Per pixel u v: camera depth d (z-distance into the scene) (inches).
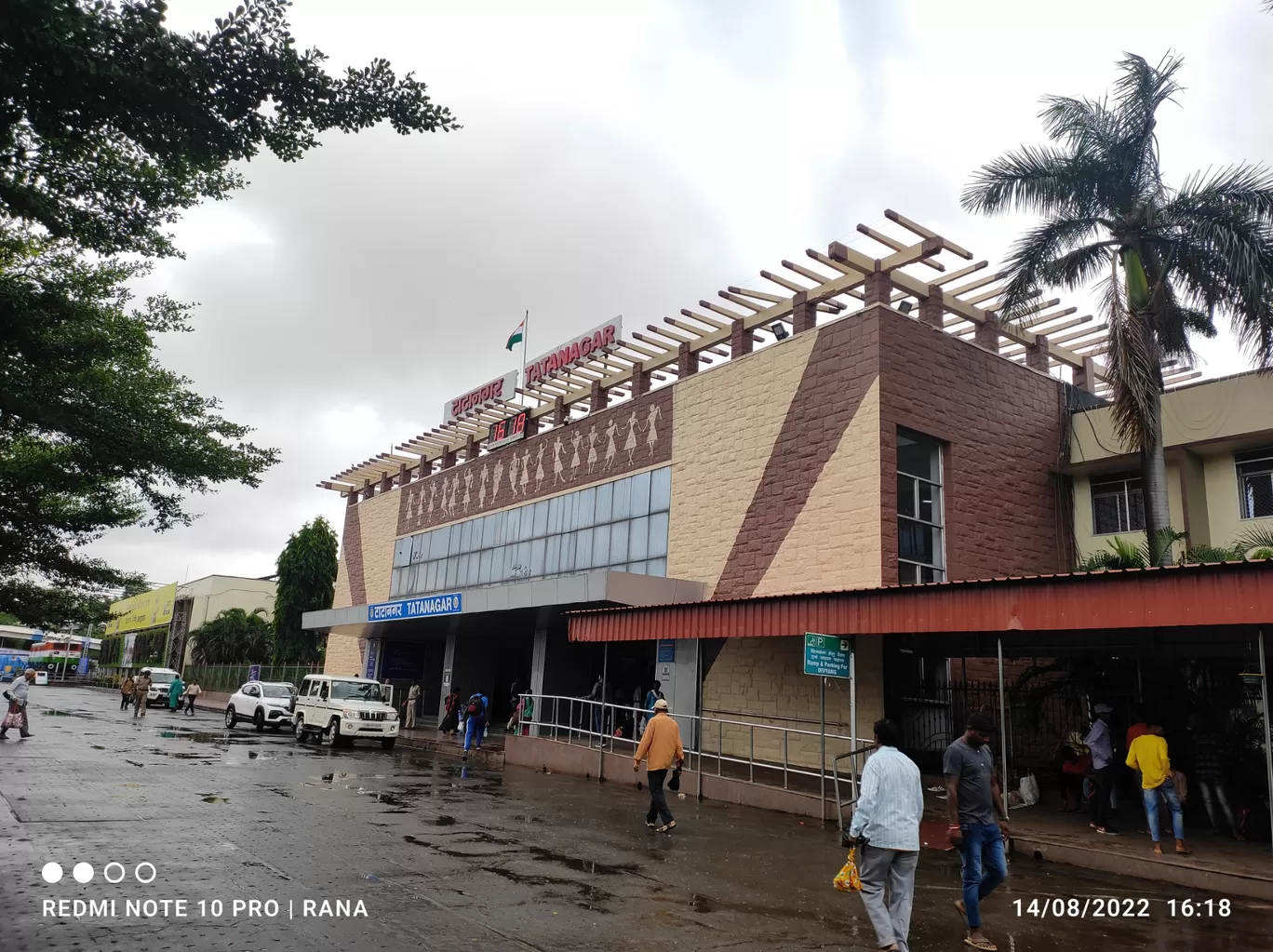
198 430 474.9
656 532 898.7
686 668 804.0
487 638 1295.5
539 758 765.9
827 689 684.7
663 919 279.7
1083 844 422.3
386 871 322.3
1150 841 431.8
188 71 231.3
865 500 692.7
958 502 744.3
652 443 933.8
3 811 403.9
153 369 506.0
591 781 681.6
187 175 298.5
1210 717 524.7
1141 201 675.4
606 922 272.2
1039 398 842.8
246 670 1945.1
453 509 1314.0
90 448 417.1
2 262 416.8
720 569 810.8
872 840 243.0
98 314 459.2
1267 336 618.8
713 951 249.3
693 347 930.7
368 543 1558.8
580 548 1010.7
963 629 454.3
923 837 458.6
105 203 329.7
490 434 1242.0
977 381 786.2
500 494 1202.0
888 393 709.3
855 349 732.0
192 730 1048.8
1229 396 741.9
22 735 823.1
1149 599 390.6
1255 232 615.5
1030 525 804.6
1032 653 577.6
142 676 1306.6
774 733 716.7
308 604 2004.2
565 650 1010.1
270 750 810.8
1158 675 553.3
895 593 488.1
